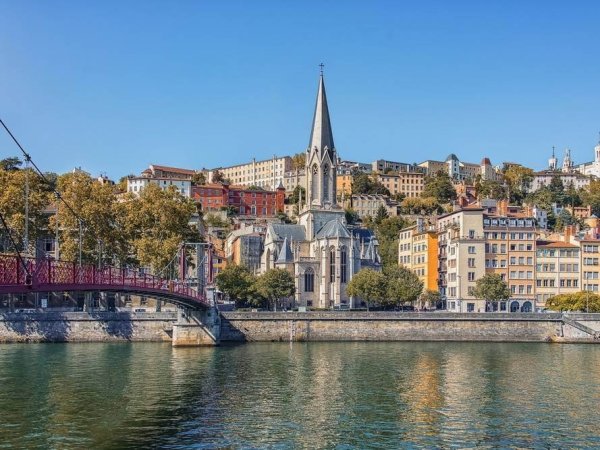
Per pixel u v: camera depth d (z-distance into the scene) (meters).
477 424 72.06
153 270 158.12
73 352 123.12
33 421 70.31
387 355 123.81
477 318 153.50
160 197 172.88
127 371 101.25
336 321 150.25
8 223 152.25
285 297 198.50
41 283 64.44
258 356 120.31
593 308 180.75
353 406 79.25
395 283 188.62
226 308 182.00
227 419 72.31
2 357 115.38
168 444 63.00
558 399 84.62
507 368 109.00
